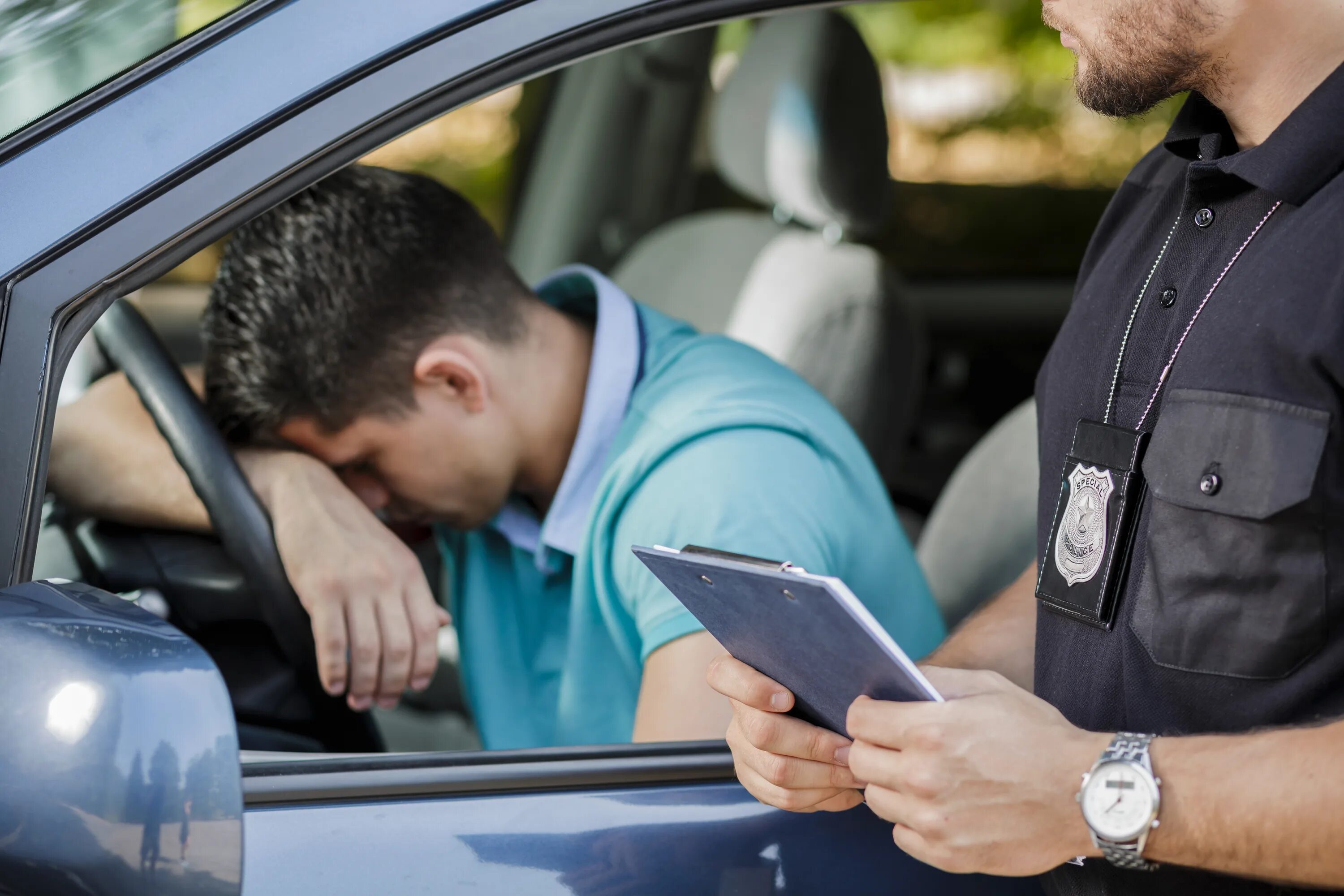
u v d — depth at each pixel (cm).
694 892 101
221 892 81
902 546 167
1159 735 92
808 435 156
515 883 98
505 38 104
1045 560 108
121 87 98
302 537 146
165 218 96
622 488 150
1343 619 89
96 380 154
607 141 271
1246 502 90
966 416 332
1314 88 96
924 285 361
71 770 79
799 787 100
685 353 164
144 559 145
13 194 95
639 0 108
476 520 162
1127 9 98
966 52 450
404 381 151
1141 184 116
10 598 87
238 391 150
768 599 85
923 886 107
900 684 87
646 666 139
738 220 259
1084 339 111
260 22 100
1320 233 91
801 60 248
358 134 100
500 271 160
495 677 171
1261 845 84
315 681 148
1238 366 92
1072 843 89
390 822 98
